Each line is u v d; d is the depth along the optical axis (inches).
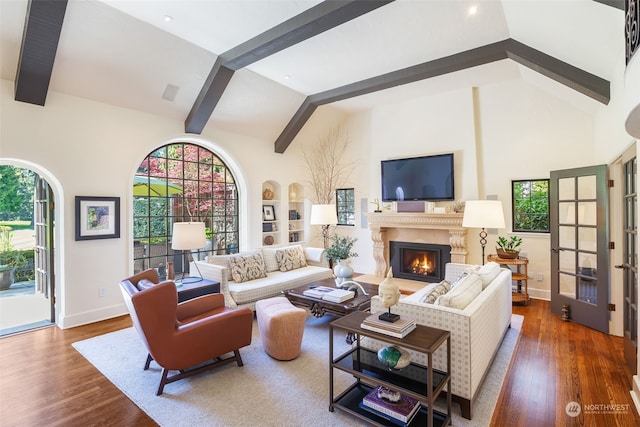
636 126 51.7
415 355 93.4
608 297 141.5
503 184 206.2
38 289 188.9
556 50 130.6
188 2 122.8
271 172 252.4
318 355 121.0
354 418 83.7
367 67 181.3
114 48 144.6
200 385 100.5
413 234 241.0
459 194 219.3
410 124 240.1
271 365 113.2
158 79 167.6
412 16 132.0
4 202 237.5
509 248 190.9
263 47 147.6
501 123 206.5
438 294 109.3
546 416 85.2
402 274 246.1
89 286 158.4
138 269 193.6
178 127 195.5
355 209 270.5
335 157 281.1
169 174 206.8
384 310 96.5
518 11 118.3
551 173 168.6
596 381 102.3
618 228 140.3
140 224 194.1
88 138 158.2
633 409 87.9
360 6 115.8
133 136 175.0
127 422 84.0
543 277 194.2
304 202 279.4
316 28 130.2
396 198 244.7
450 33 144.3
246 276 173.3
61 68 141.6
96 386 101.0
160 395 95.5
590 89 133.3
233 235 241.0
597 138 166.4
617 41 101.3
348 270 152.6
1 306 183.2
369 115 262.2
